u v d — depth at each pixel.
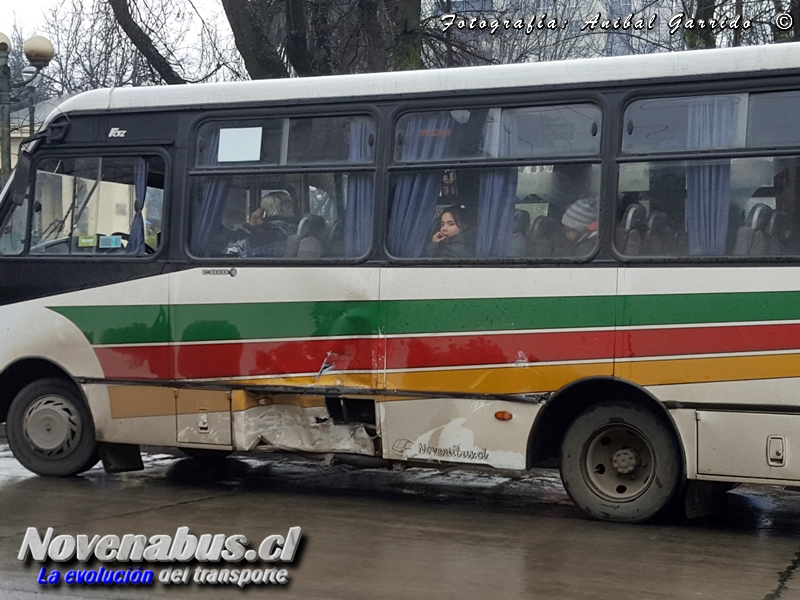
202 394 8.08
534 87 7.23
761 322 6.50
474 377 7.23
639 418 6.93
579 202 7.05
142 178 8.43
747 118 6.69
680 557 6.23
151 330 8.27
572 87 7.12
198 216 8.20
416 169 7.51
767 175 6.61
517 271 7.13
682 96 6.86
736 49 6.74
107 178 8.55
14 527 7.01
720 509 7.39
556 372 7.00
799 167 6.54
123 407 8.39
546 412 7.12
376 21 14.87
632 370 6.81
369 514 7.49
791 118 6.59
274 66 14.68
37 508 7.63
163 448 10.55
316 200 7.82
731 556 6.27
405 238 7.51
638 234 6.87
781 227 6.54
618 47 19.28
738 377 6.55
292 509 7.66
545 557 6.20
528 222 7.18
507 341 7.14
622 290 6.85
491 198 7.30
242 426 7.96
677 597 5.38
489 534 6.82
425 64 15.95
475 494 8.38
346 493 8.38
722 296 6.60
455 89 7.44
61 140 8.68
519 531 6.92
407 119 7.59
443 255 7.40
